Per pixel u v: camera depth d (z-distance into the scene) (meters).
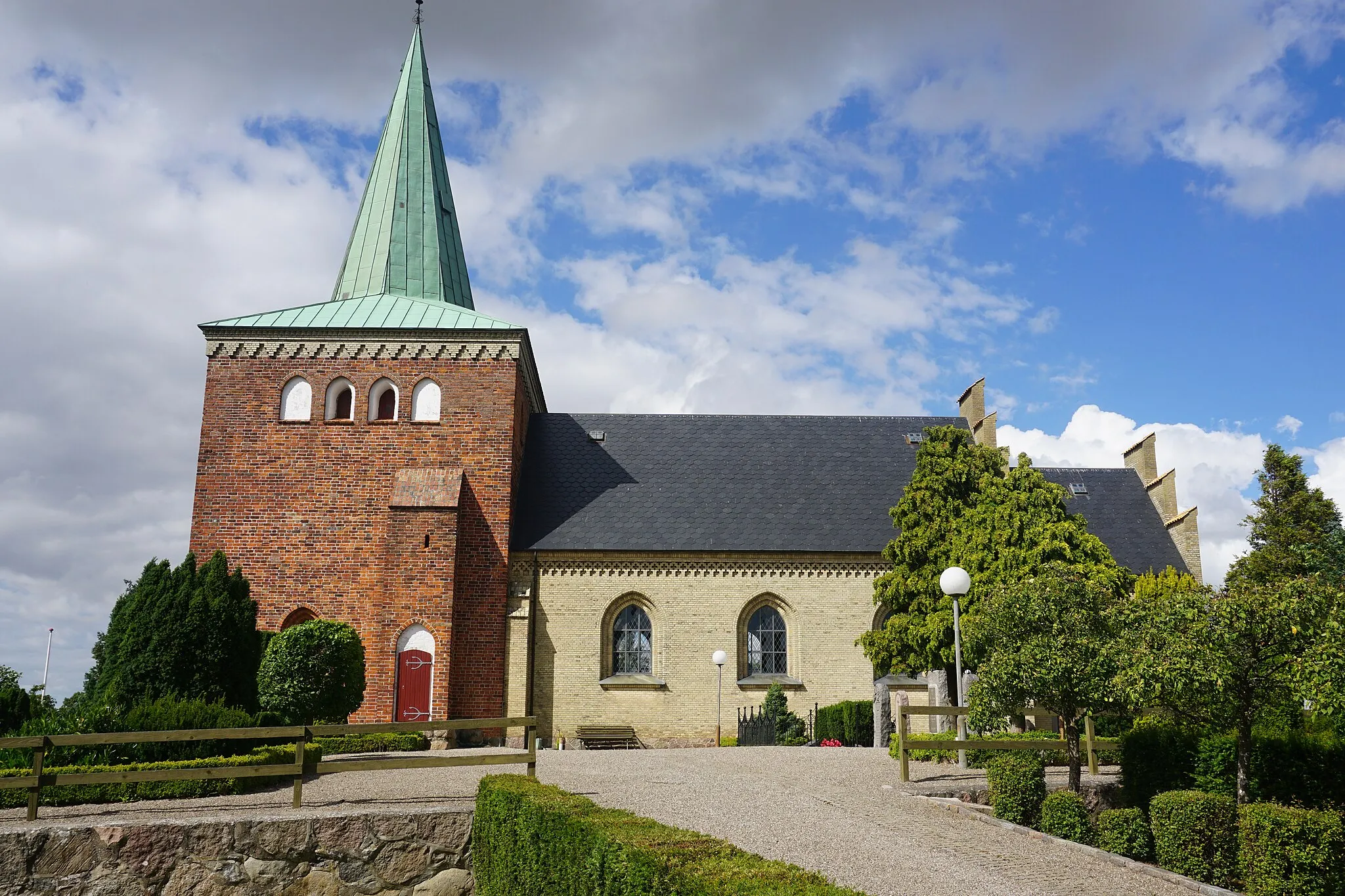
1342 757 17.73
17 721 23.89
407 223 41.31
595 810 12.55
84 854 15.18
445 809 16.80
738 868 9.36
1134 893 13.27
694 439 42.31
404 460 35.88
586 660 35.59
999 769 18.11
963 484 33.38
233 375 36.34
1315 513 45.53
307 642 25.80
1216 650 16.70
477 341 36.72
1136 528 40.41
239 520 35.31
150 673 21.56
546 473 39.69
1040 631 19.80
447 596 33.72
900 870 13.52
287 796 18.19
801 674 35.81
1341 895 14.76
